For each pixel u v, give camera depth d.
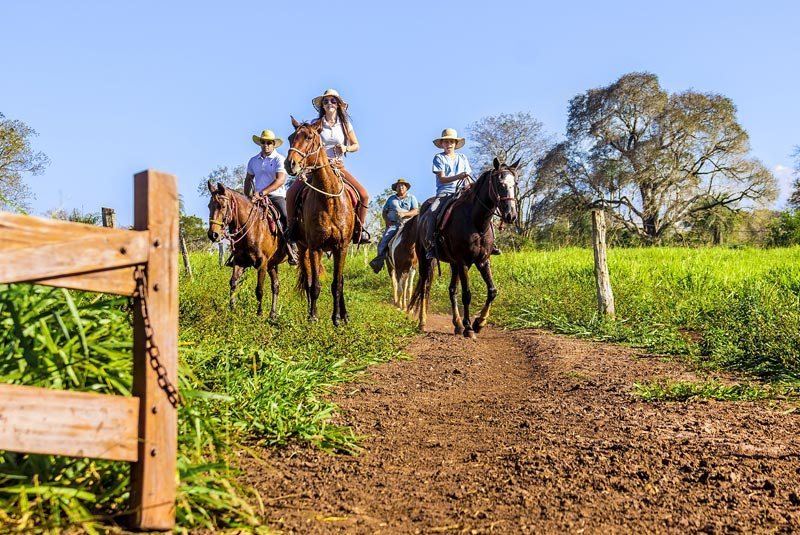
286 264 22.89
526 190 72.69
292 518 4.16
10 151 16.47
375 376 9.35
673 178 64.12
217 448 4.59
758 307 13.09
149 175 3.47
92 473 3.69
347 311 14.05
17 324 3.76
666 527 4.17
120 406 3.42
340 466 5.35
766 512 4.38
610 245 56.84
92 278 3.37
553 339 13.46
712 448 5.80
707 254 30.05
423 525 4.18
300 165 11.54
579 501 4.60
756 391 7.96
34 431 3.21
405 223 17.58
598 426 6.66
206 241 39.12
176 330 3.54
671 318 14.43
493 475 5.18
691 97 65.12
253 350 7.84
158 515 3.50
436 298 21.61
